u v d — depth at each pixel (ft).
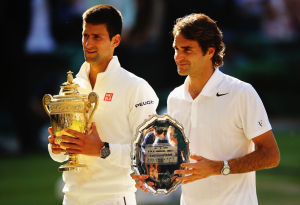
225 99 41.93
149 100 42.60
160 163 39.27
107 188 41.73
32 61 223.71
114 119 42.19
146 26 247.70
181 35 40.98
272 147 41.16
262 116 41.34
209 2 249.75
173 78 266.16
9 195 108.37
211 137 42.34
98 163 41.68
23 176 134.62
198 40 40.91
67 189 42.91
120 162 40.86
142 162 39.22
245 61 283.79
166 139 39.45
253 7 269.44
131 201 42.70
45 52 224.74
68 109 39.55
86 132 40.42
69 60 232.32
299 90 297.12
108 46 41.91
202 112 42.50
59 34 228.84
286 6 280.72
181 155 39.50
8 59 199.52
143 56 260.83
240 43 276.21
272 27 280.31
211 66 42.78
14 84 200.34
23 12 201.67
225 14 257.75
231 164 39.96
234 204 41.78
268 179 125.70
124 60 257.55
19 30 201.46
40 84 223.92
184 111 43.70
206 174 39.37
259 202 99.45
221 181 41.98
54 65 230.07
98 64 42.75
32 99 214.90
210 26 41.29
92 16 41.24
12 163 161.68
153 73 262.88
